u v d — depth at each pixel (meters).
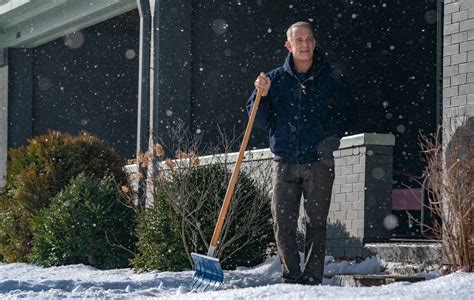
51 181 17.53
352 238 13.11
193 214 13.69
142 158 15.77
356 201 13.06
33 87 26.91
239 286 11.21
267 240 13.89
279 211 10.16
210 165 14.02
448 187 10.72
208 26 19.31
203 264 9.86
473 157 10.77
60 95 26.70
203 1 19.27
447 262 10.95
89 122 26.52
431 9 20.58
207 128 19.19
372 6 21.08
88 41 26.61
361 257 12.90
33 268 15.19
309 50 10.01
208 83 19.25
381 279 10.69
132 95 26.75
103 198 15.80
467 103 11.42
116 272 13.84
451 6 11.83
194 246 13.52
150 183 15.34
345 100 10.19
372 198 12.93
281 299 7.38
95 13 22.42
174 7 18.92
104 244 15.57
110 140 26.53
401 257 12.16
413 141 20.73
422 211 12.23
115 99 26.64
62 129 26.62
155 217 13.98
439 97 18.73
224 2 19.52
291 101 10.12
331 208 13.64
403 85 21.02
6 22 26.56
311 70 10.08
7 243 17.94
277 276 11.84
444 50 11.88
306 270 10.09
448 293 7.55
